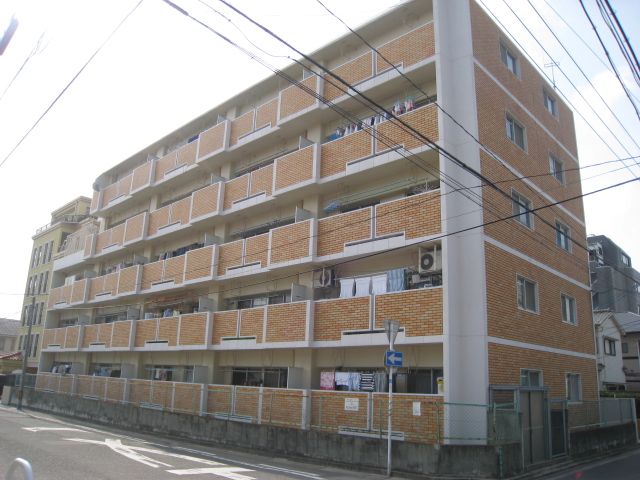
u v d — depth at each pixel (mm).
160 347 23719
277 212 21500
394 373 15891
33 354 40844
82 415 26250
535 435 14867
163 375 25312
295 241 18562
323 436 14484
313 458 14586
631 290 51812
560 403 16406
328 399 16016
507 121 18078
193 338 21750
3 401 35531
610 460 16875
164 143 30094
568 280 20312
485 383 13734
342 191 18953
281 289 20188
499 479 12062
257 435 16391
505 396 14414
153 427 20984
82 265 34438
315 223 18125
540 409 15469
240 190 21922
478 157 15469
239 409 18875
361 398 15133
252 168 23469
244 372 21234
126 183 30688
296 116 20047
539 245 18422
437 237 14680
